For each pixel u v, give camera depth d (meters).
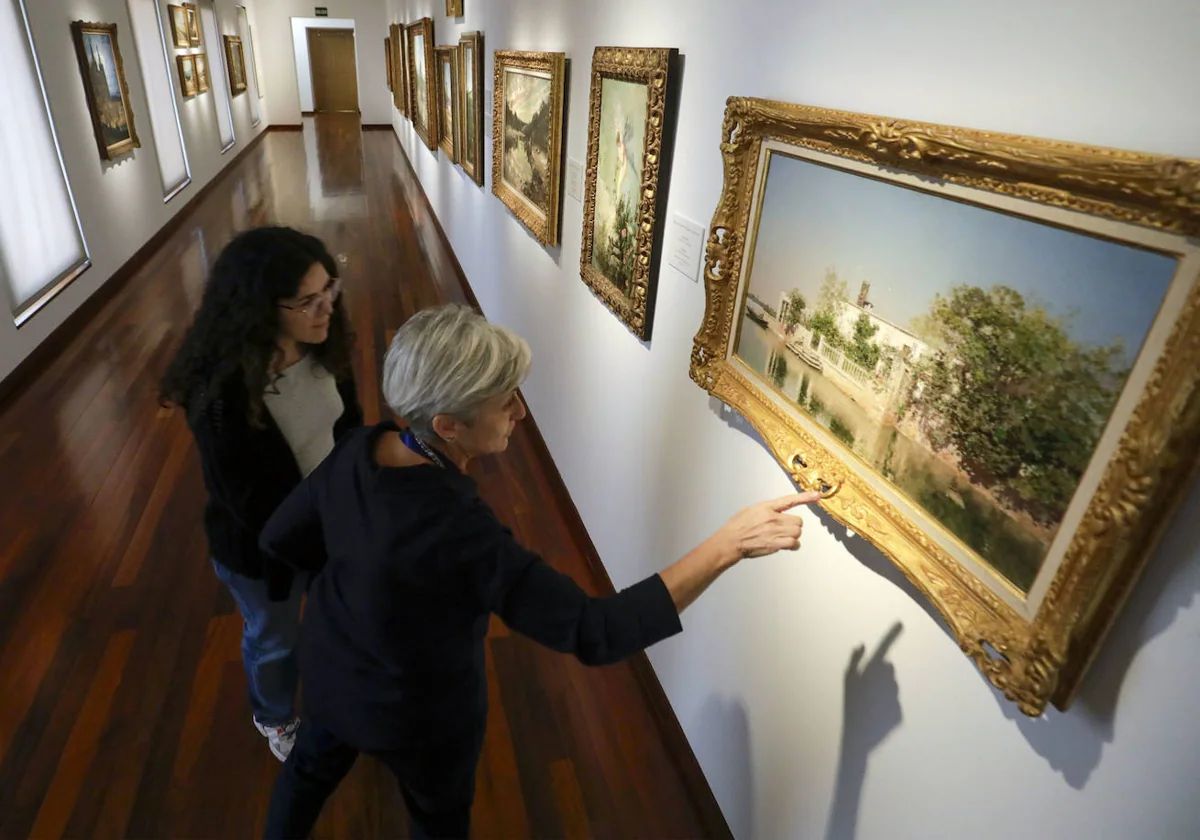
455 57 5.45
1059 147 0.82
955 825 1.13
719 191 1.72
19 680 2.37
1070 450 0.87
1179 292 0.72
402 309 5.89
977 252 0.97
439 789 1.47
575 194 2.92
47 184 5.11
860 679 1.34
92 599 2.72
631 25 2.18
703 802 2.09
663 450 2.21
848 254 1.24
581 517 3.19
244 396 1.47
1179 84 0.73
